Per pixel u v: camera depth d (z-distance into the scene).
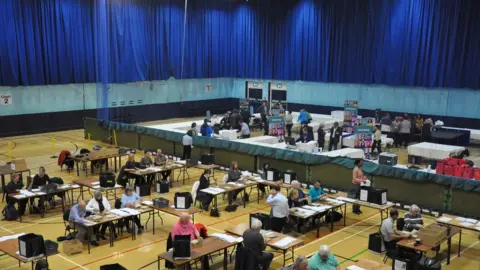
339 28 32.62
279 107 33.75
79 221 11.61
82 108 31.19
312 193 13.73
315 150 21.75
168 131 22.16
